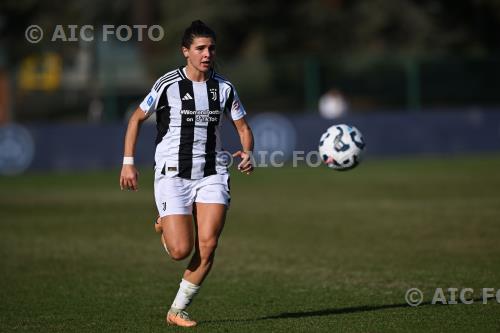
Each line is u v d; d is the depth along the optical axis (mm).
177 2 140250
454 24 152375
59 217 55250
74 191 70938
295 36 145625
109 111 100125
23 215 56469
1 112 101938
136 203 62312
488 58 107750
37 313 28938
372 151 98000
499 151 100688
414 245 42219
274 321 27156
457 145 99688
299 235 46656
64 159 90312
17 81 102500
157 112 25844
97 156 91375
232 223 51781
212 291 32594
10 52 130375
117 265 38594
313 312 28500
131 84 102125
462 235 44719
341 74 105812
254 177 82125
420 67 107188
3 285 34125
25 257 40844
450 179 73812
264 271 36594
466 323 26281
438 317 27156
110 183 77062
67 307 29906
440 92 107375
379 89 107438
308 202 61406
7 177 85438
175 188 25438
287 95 104188
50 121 101500
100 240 45938
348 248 42094
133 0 135375
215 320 27484
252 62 103750
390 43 147250
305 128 95312
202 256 25516
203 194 25562
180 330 25969
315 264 38031
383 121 98062
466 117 100000
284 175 83250
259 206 59750
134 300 31047
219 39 139125
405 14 146500
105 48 101625
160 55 130625
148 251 42375
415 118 98812
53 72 103375
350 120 97062
